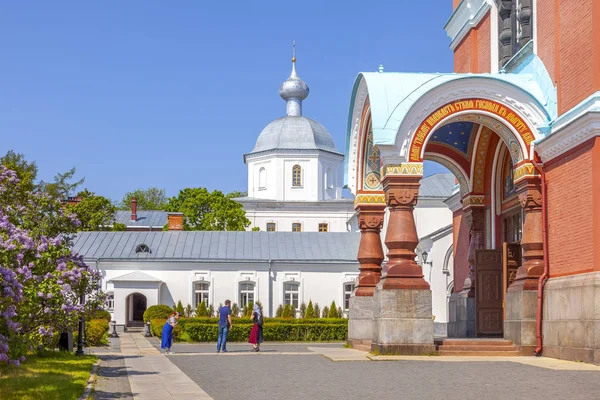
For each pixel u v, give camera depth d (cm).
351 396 1328
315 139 8988
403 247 2222
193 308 5575
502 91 2258
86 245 5778
